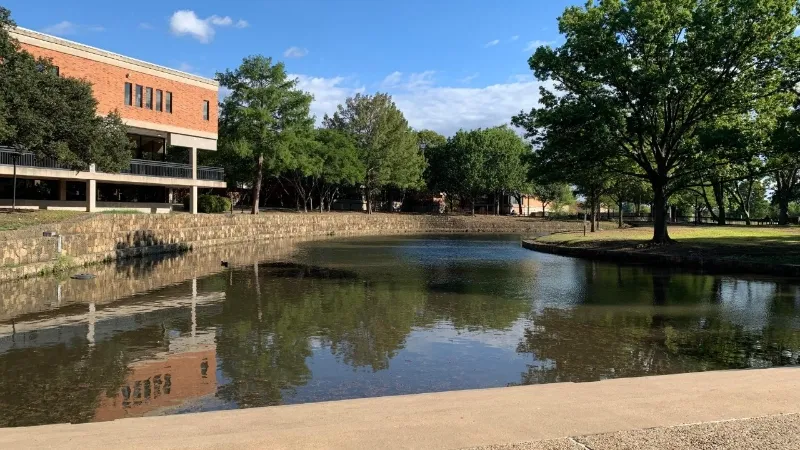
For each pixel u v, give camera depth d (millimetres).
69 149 24156
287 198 74375
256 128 45812
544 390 6316
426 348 10906
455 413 5305
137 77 37500
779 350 10664
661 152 30625
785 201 52781
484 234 64938
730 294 17312
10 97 20297
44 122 21656
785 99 28688
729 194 69125
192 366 9641
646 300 16359
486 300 16562
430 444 4398
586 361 9992
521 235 62656
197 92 42375
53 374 9188
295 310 14875
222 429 4965
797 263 21766
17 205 34500
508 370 9445
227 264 26250
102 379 8914
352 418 5215
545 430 4727
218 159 48375
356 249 37781
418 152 82875
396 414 5332
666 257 26438
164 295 17266
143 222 31047
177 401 7914
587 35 29469
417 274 23250
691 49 27438
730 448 4289
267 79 47000
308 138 51312
